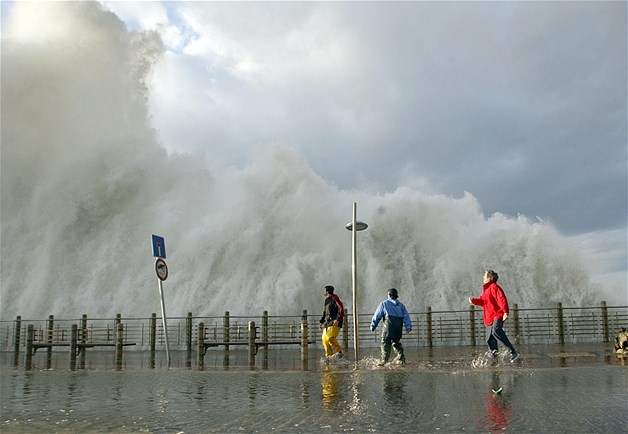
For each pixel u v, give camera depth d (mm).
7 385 10922
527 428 6102
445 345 20578
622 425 6176
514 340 20688
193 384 10570
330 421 6789
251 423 6840
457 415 6875
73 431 6664
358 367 12719
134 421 7172
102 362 16078
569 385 8938
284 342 16812
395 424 6484
